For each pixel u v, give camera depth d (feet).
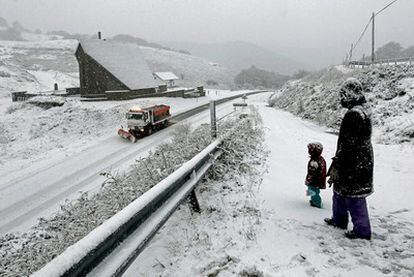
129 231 12.07
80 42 164.35
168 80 270.46
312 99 108.99
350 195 15.05
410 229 16.56
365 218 15.23
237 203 20.10
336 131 75.51
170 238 17.02
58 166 57.82
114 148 68.49
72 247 9.11
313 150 19.42
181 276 13.29
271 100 173.58
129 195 22.76
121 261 10.71
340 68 140.36
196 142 32.40
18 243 30.58
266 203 20.10
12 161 67.21
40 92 188.55
